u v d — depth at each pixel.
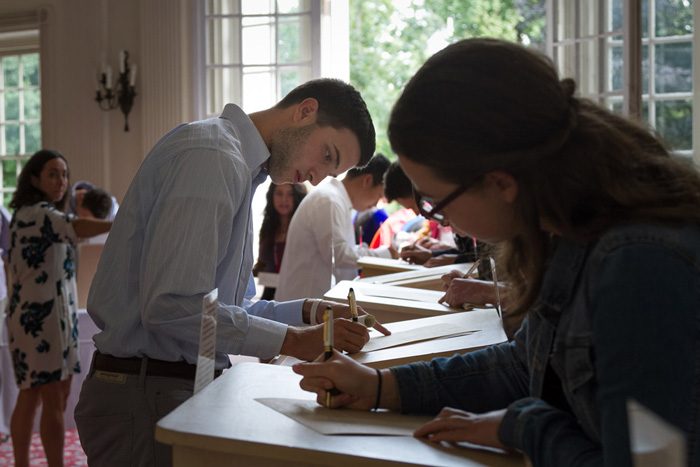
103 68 6.64
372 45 14.26
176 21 6.40
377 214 4.80
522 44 0.89
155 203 1.49
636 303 0.72
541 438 0.85
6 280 4.15
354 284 2.53
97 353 1.57
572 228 0.84
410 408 1.08
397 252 3.82
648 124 0.92
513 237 0.94
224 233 1.47
